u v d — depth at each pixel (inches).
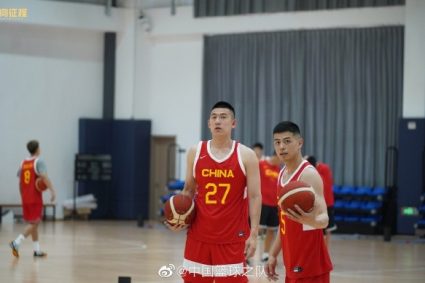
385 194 657.0
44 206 753.0
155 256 479.8
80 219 784.3
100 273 396.8
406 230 649.0
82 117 797.2
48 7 751.1
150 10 794.8
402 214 650.8
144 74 807.1
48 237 590.2
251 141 737.0
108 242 565.3
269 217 458.3
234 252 221.3
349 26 690.2
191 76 786.2
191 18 768.9
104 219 796.0
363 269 437.1
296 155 209.6
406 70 650.8
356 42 687.1
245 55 740.7
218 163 221.0
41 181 458.0
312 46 707.4
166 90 800.3
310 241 207.8
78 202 773.3
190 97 786.2
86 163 778.8
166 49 800.3
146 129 799.1
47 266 419.8
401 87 669.3
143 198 800.3
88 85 802.2
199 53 781.3
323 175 456.8
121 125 796.0
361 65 685.9
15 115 764.6
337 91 695.7
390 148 665.0
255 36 735.7
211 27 757.9
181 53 791.7
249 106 738.2
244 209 224.8
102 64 808.9
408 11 648.4
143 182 800.3
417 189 644.7
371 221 652.7
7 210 740.7
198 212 222.8
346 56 691.4
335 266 449.4
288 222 208.8
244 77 740.7
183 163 787.4
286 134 208.1
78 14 768.3
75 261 445.4
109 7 784.9
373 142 679.7
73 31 791.7
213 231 219.9
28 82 770.8
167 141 803.4
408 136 647.8
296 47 714.2
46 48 780.0
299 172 208.5
